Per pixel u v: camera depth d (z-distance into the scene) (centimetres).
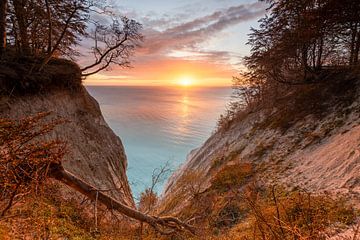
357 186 959
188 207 1678
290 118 1953
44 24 1856
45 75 1516
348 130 1364
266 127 2139
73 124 1630
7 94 1240
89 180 1402
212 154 2773
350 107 1565
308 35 1886
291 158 1541
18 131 420
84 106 1912
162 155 5725
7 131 400
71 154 1402
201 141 7369
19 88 1314
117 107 17550
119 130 9131
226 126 3086
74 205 945
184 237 1067
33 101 1371
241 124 2725
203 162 2831
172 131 8862
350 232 625
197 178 2494
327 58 2380
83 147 1590
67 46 2158
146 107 17475
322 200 875
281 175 1404
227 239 866
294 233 397
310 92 2039
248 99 3077
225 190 1555
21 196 432
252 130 2331
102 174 1576
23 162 414
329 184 1080
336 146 1301
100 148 1773
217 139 3069
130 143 7075
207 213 1412
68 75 1750
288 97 2281
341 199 880
